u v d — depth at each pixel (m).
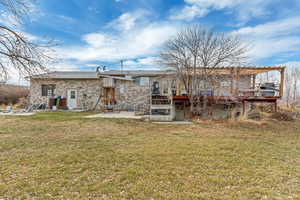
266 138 5.40
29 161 3.29
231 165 3.21
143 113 11.55
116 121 8.49
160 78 14.16
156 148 4.21
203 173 2.87
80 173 2.83
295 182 2.61
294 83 19.83
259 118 9.68
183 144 4.59
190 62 9.91
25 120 8.41
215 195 2.24
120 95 14.56
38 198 2.14
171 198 2.17
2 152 3.80
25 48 4.68
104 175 2.77
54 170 2.92
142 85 14.40
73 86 14.64
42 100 14.59
